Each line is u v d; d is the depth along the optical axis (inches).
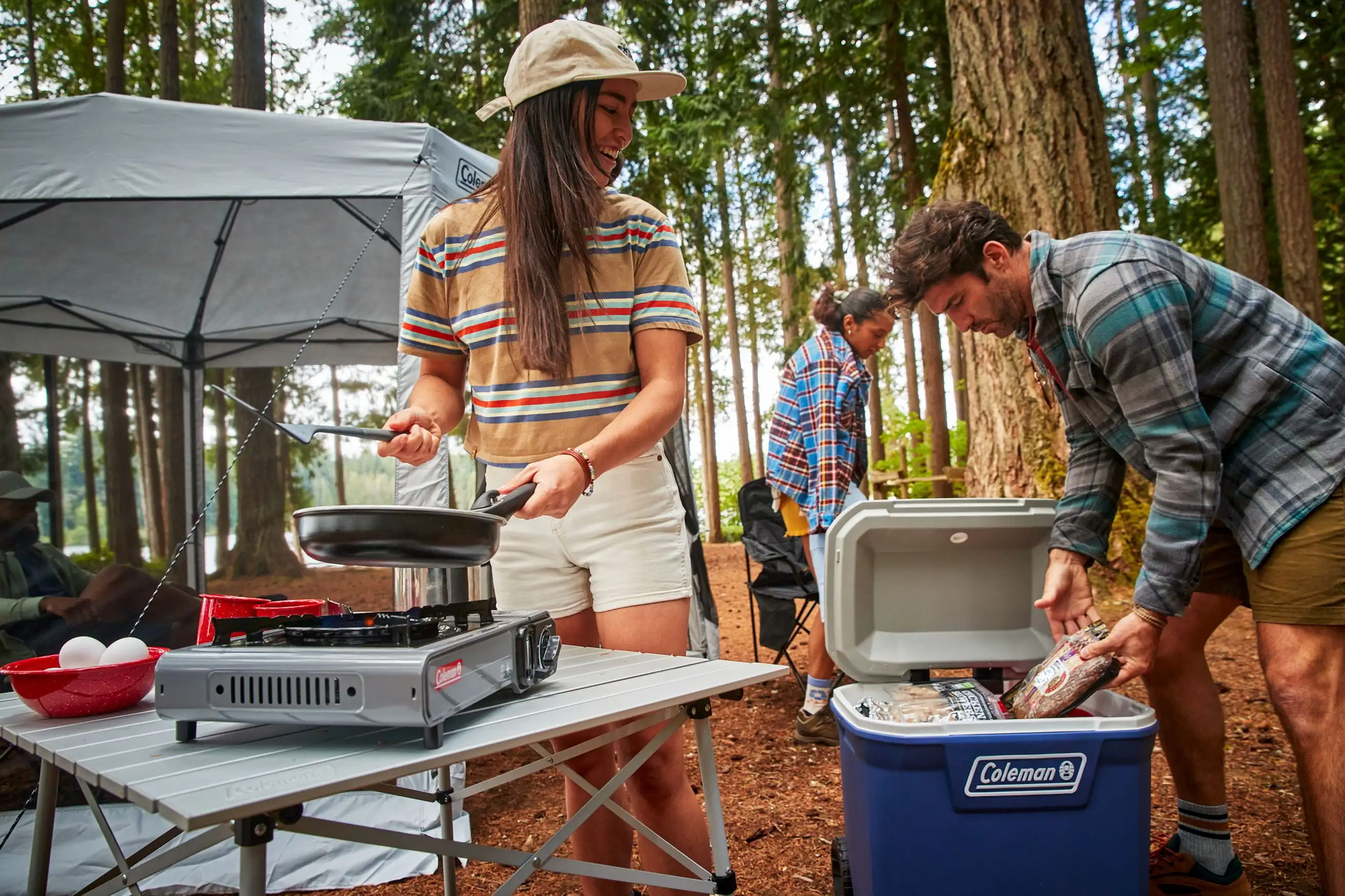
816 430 135.9
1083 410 70.1
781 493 141.8
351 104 489.1
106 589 126.0
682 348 64.2
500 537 64.2
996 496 216.1
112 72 377.4
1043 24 215.8
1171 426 60.7
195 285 203.2
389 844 40.4
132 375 394.9
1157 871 75.7
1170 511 60.7
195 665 40.3
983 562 74.8
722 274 755.4
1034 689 62.6
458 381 70.9
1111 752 55.9
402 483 110.9
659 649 63.0
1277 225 375.6
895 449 491.5
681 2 477.4
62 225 175.8
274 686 39.3
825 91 427.2
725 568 405.7
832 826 103.2
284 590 320.8
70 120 120.5
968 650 73.4
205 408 294.7
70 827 97.4
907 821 56.7
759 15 455.5
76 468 314.0
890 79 415.2
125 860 49.5
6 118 119.9
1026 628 75.2
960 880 56.3
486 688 43.0
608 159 65.6
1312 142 454.6
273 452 339.0
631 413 58.0
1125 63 471.2
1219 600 73.7
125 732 44.9
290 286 209.3
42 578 137.7
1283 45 364.5
